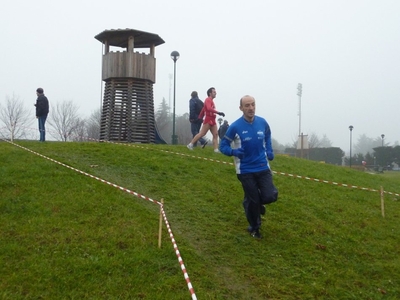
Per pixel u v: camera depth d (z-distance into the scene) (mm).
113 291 4875
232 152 6441
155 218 7035
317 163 15500
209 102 12734
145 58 18578
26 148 10984
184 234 6734
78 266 5234
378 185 12742
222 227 7180
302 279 5801
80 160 10172
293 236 7082
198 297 4969
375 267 6379
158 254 5781
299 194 9391
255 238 6848
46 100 13969
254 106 6512
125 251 5766
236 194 8875
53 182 8047
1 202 6906
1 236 5844
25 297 4613
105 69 18672
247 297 5250
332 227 7703
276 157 14703
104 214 6879
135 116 18453
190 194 8555
